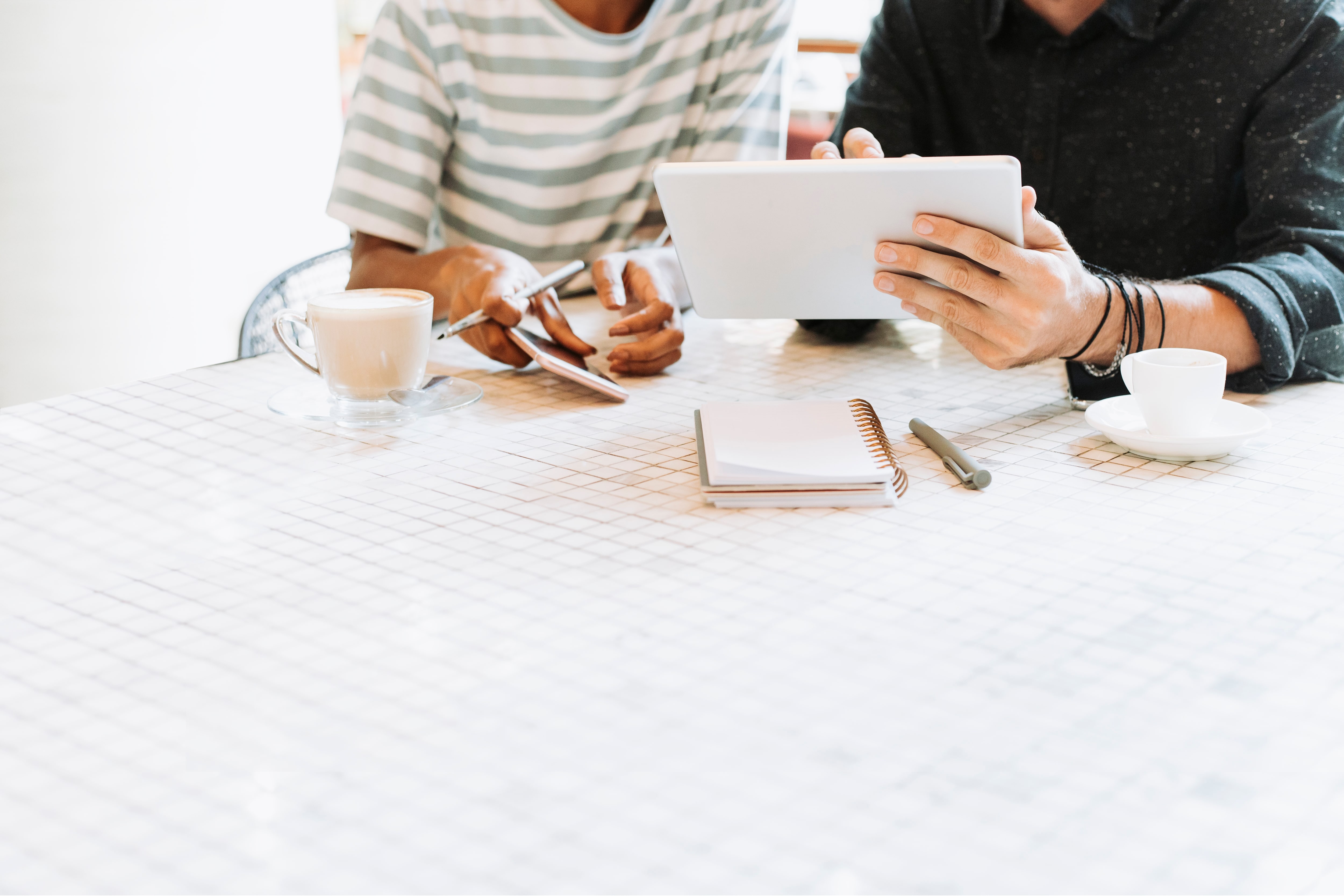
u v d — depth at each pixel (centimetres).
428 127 156
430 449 93
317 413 101
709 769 49
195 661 59
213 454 92
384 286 143
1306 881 41
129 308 205
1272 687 55
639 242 177
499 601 65
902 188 88
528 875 42
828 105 288
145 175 201
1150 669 57
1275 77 129
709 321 142
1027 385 111
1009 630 61
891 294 99
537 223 168
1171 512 77
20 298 197
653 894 41
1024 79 149
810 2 305
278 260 230
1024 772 48
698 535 75
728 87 169
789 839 44
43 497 82
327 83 238
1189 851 43
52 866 43
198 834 45
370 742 51
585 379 105
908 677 56
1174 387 85
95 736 52
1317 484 82
